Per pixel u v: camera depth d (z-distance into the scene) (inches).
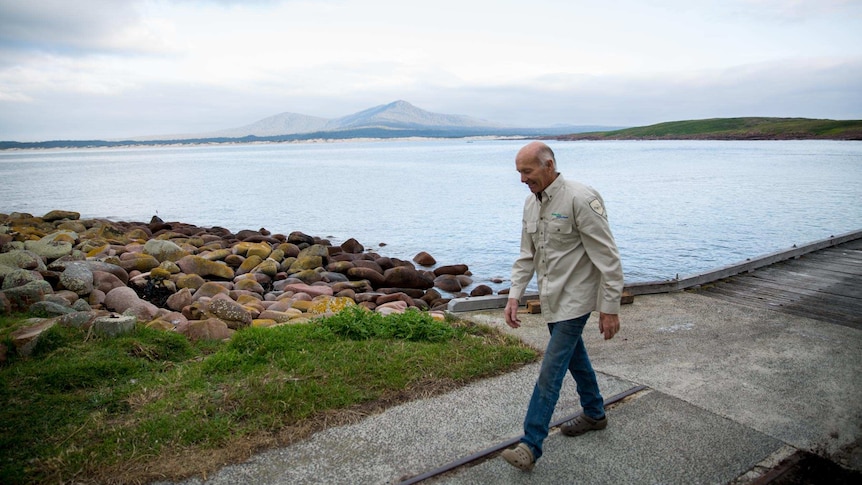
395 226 1006.4
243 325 286.5
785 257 422.6
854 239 512.4
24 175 2785.4
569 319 134.9
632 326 251.4
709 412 165.5
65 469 131.7
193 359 208.4
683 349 220.5
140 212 1302.9
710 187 1466.5
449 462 138.7
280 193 1663.4
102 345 211.0
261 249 641.0
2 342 197.9
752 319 262.1
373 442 148.3
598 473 134.6
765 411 166.2
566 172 2070.6
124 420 156.1
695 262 648.4
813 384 185.8
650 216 994.7
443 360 198.4
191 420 154.2
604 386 183.6
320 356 198.1
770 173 1854.1
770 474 133.7
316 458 140.4
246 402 163.0
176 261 554.3
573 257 135.1
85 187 2009.1
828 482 131.0
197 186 1975.9
